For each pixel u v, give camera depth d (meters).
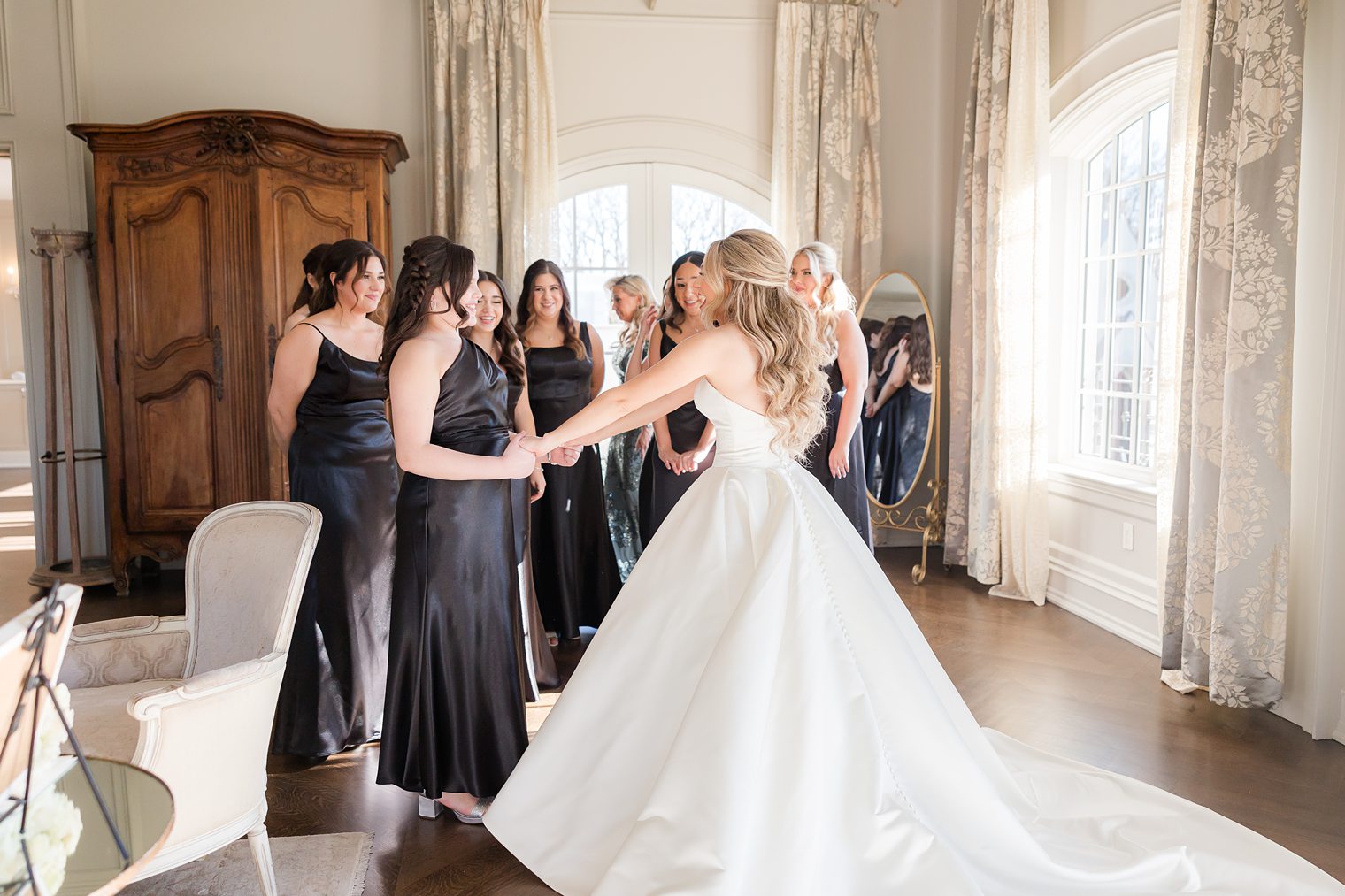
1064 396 5.34
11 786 1.45
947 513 5.79
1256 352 3.38
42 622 1.29
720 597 2.42
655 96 6.01
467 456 2.58
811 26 5.91
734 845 2.07
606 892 2.12
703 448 3.95
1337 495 3.26
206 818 2.09
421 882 2.46
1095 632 4.58
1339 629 3.29
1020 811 2.58
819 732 2.20
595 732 2.44
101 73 5.66
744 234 2.57
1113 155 5.02
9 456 11.07
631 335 4.94
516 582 2.80
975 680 3.90
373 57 5.78
